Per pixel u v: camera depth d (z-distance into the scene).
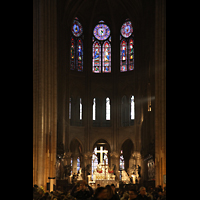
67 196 13.45
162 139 35.38
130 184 43.38
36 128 36.66
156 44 36.41
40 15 37.69
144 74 49.19
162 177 34.91
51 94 38.47
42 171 36.09
